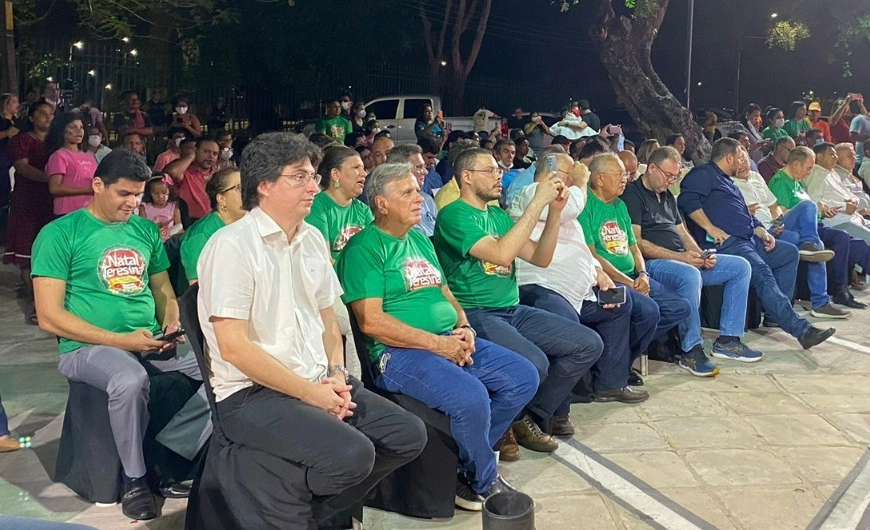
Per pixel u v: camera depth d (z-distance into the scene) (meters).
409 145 5.11
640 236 5.58
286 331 2.78
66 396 4.62
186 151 6.57
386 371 3.39
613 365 4.72
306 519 2.73
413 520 3.37
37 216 6.13
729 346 5.62
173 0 12.34
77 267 3.43
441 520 3.36
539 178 4.60
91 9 10.88
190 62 15.59
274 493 2.71
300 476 2.70
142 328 3.54
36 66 11.11
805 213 6.86
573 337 3.95
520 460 3.96
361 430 2.88
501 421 3.51
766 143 10.77
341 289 3.14
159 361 3.64
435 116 13.27
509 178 7.03
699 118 17.98
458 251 3.89
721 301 5.80
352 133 11.40
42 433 4.09
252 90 17.50
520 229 3.65
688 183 6.09
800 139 10.76
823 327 6.48
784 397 4.87
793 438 4.25
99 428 3.33
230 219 3.93
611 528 3.29
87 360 3.30
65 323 3.31
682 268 5.34
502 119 15.88
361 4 18.25
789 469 3.87
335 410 2.76
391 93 20.12
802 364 5.52
